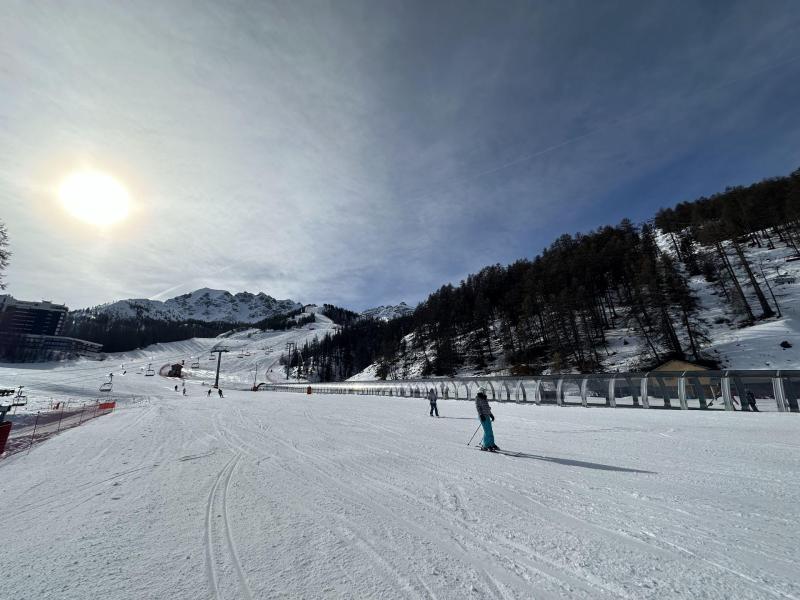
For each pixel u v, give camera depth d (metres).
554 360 52.19
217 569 3.57
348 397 46.16
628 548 3.83
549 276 69.44
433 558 3.72
